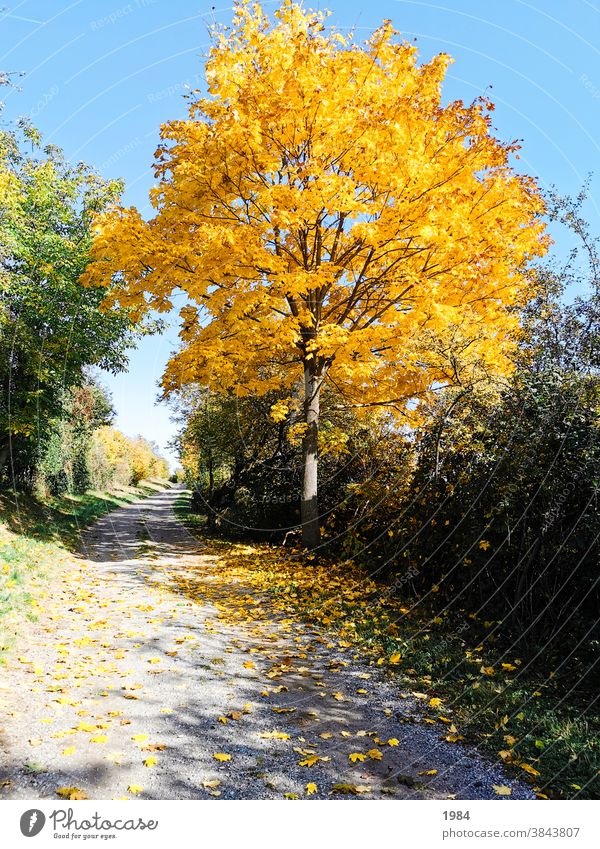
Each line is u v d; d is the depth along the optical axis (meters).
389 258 9.01
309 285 8.41
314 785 3.12
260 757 3.47
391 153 8.18
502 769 3.43
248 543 13.90
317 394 11.16
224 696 4.43
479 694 4.54
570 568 5.67
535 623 5.84
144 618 6.65
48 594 7.41
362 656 5.61
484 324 8.80
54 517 15.36
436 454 7.87
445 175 8.73
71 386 16.03
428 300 8.43
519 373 7.01
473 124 8.66
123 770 3.19
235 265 8.77
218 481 20.33
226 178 8.95
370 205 8.29
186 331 9.99
